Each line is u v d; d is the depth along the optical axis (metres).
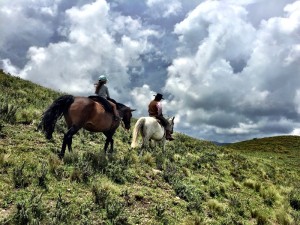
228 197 13.68
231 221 10.77
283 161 39.38
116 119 12.37
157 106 15.11
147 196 10.23
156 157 15.08
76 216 7.75
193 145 24.97
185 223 9.25
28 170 9.19
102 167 11.15
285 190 18.06
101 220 7.97
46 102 20.38
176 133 29.30
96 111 11.25
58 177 9.22
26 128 13.17
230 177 17.73
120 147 15.68
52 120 10.22
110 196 9.22
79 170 9.80
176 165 15.57
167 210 9.84
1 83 22.34
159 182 12.02
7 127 12.51
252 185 16.72
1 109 13.55
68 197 8.46
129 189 10.28
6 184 8.16
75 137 14.79
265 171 23.14
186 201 11.27
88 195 8.88
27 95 20.64
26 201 7.62
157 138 14.90
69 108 10.63
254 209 12.56
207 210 11.18
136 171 12.16
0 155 9.26
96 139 15.73
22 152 10.41
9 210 7.20
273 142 57.28
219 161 21.27
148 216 9.04
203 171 16.80
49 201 8.00
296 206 15.48
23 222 6.87
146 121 14.17
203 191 13.14
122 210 8.53
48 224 6.98
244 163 23.27
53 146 12.07
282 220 12.57
